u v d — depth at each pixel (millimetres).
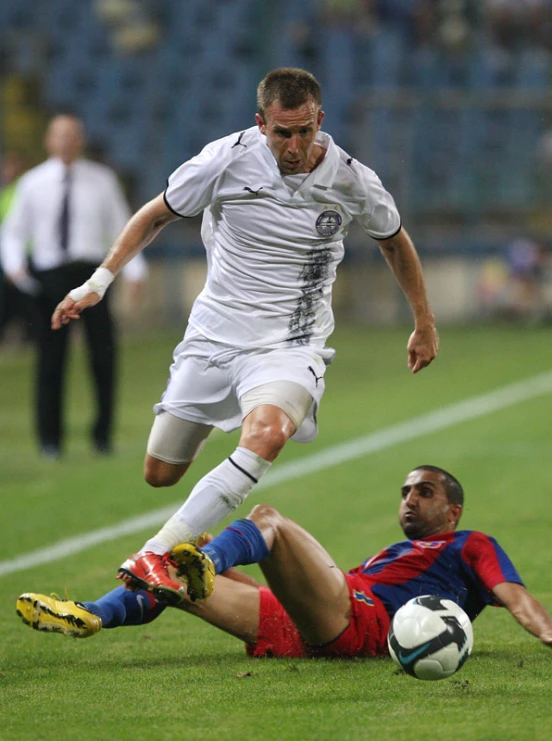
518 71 78500
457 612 13766
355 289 72000
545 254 71438
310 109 15281
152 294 70688
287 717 12734
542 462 32594
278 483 30984
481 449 34906
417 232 71750
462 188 72750
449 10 81750
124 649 16672
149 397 46656
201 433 17188
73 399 47094
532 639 16719
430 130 72750
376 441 36656
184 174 16188
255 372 16062
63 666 15570
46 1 85312
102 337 35250
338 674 14742
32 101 80688
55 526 26234
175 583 14250
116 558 23188
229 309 16469
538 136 72562
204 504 15016
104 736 12164
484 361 54281
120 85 80812
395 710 12938
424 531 16328
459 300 71562
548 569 21031
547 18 81250
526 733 11984
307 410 16062
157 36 83125
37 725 12602
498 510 26750
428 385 47938
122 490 30141
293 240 16188
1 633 17719
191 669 15250
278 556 15102
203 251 70250
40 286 34438
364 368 53062
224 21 82438
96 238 34438
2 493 30062
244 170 16000
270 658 15836
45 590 20656
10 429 40750
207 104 79188
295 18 82312
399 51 78938
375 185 16266
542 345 59531
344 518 26594
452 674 13656
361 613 15531
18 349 63438
